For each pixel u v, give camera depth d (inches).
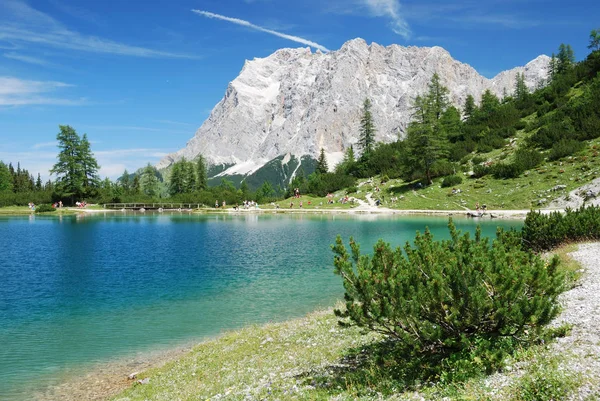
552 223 1003.3
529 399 264.2
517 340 358.3
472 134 4598.9
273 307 826.2
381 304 349.1
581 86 4443.9
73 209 4352.9
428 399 301.4
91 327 717.9
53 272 1194.6
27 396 476.1
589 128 3351.4
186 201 4958.2
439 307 354.0
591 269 674.2
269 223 2822.3
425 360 365.1
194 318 764.6
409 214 3122.5
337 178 4965.6
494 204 2915.8
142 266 1278.3
